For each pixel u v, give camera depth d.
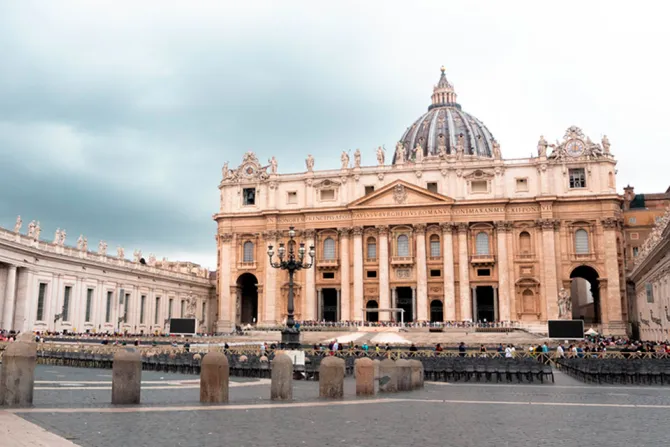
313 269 101.44
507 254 95.00
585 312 117.44
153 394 23.62
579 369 35.12
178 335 74.75
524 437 14.38
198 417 16.52
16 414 16.02
